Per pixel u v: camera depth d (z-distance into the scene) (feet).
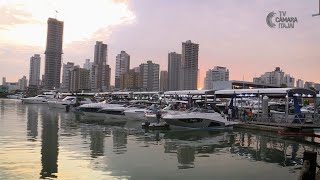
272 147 84.84
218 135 106.93
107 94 293.43
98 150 72.28
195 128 119.65
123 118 157.99
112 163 60.08
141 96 265.75
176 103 160.56
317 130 109.91
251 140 96.63
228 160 66.95
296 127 107.86
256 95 136.77
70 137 91.45
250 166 62.18
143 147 78.59
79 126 122.52
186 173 55.47
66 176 50.47
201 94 157.07
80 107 175.52
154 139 92.84
